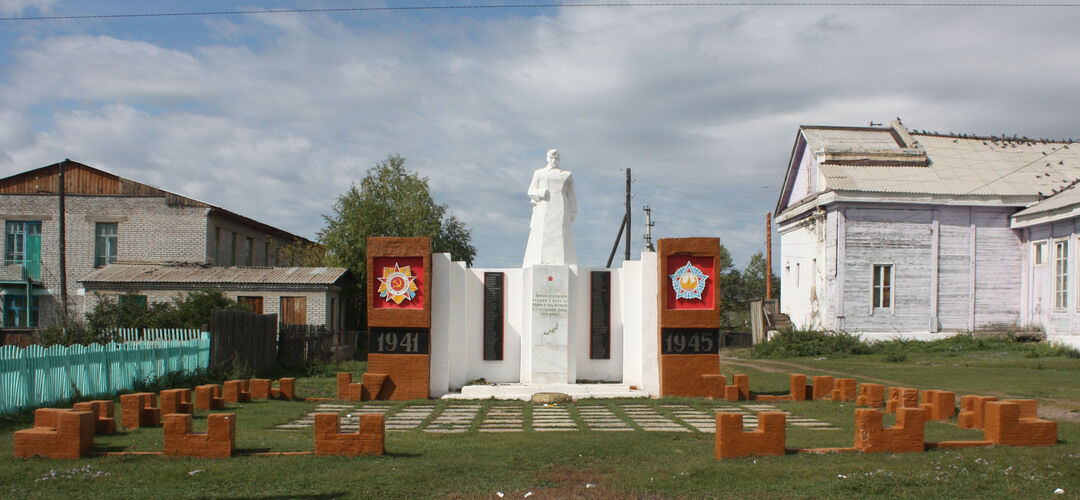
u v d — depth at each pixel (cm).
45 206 3322
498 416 1422
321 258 3884
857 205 3266
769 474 852
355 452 963
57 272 3309
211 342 2028
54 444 938
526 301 1839
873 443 981
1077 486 809
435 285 1800
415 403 1631
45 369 1396
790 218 3841
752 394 1738
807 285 3616
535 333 1811
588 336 1875
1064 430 1175
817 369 2497
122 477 836
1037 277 3188
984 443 1024
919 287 3284
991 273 3309
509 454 980
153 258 3291
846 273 3256
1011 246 3319
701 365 1756
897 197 3247
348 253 3603
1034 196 3275
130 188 3319
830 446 1048
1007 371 2223
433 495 780
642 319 1809
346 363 2714
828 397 1700
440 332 1794
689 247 1780
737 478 838
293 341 2564
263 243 4062
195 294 2531
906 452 980
